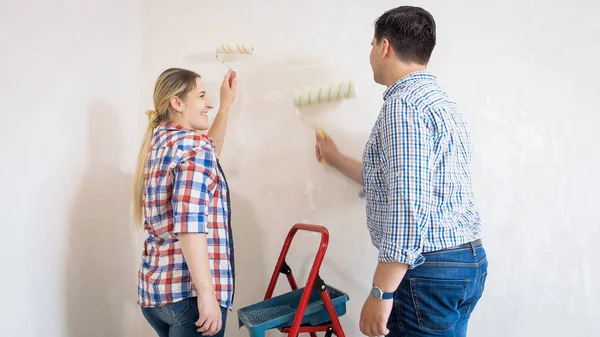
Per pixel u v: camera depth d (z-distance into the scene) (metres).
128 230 1.64
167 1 1.68
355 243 1.55
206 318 0.98
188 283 1.06
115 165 1.55
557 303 1.43
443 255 0.99
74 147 1.32
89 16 1.40
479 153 1.46
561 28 1.42
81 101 1.35
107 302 1.50
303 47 1.57
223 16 1.63
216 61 1.64
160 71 1.69
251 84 1.62
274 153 1.61
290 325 1.21
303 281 1.60
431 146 0.95
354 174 1.48
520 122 1.44
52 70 1.22
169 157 1.05
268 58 1.60
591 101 1.40
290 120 1.59
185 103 1.22
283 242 1.61
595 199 1.40
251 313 1.28
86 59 1.38
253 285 1.63
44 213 1.18
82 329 1.36
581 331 1.42
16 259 1.08
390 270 0.91
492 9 1.46
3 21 1.04
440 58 1.48
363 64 1.52
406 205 0.90
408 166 0.91
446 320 1.00
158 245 1.10
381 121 1.01
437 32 1.48
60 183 1.25
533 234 1.44
